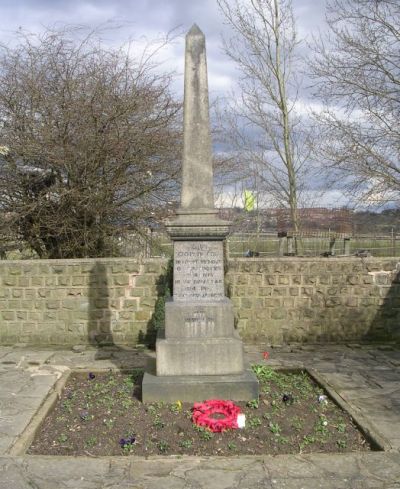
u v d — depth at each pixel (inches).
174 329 225.8
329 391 241.3
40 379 263.7
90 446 185.6
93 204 424.5
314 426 201.0
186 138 230.2
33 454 179.6
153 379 222.1
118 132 413.1
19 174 429.4
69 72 425.7
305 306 354.6
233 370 224.7
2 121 420.8
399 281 358.0
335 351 334.3
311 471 165.5
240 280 351.9
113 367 286.2
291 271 353.1
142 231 453.7
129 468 167.3
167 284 335.9
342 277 355.3
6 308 350.3
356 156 530.0
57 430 199.6
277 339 354.3
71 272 348.8
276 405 220.1
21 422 204.5
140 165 430.9
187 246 230.2
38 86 422.0
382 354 326.3
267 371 267.9
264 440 189.0
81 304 349.7
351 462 171.3
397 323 358.6
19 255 464.4
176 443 186.2
